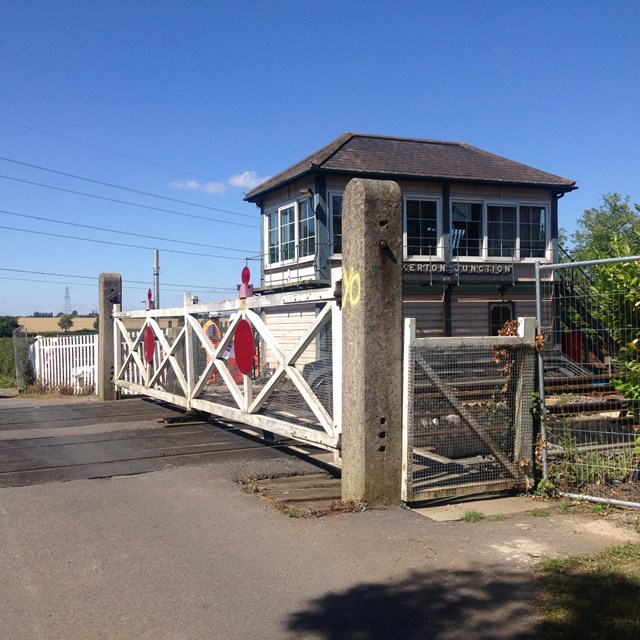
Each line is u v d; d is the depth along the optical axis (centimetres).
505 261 2202
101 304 1522
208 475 743
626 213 3262
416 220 2097
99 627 388
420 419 639
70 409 1344
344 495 638
